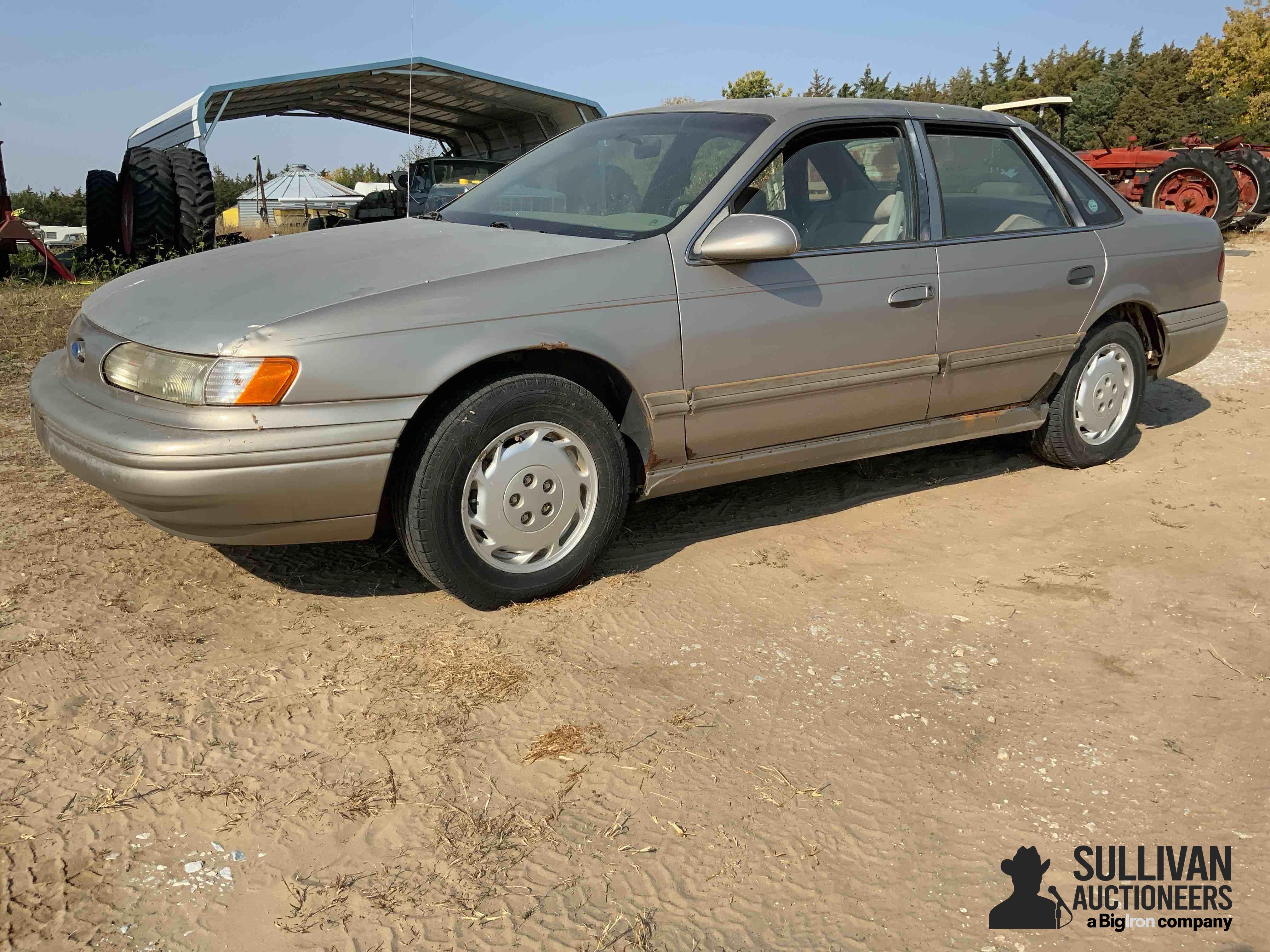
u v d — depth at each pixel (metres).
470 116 19.47
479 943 1.90
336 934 1.91
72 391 3.09
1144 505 4.30
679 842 2.18
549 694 2.73
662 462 3.43
